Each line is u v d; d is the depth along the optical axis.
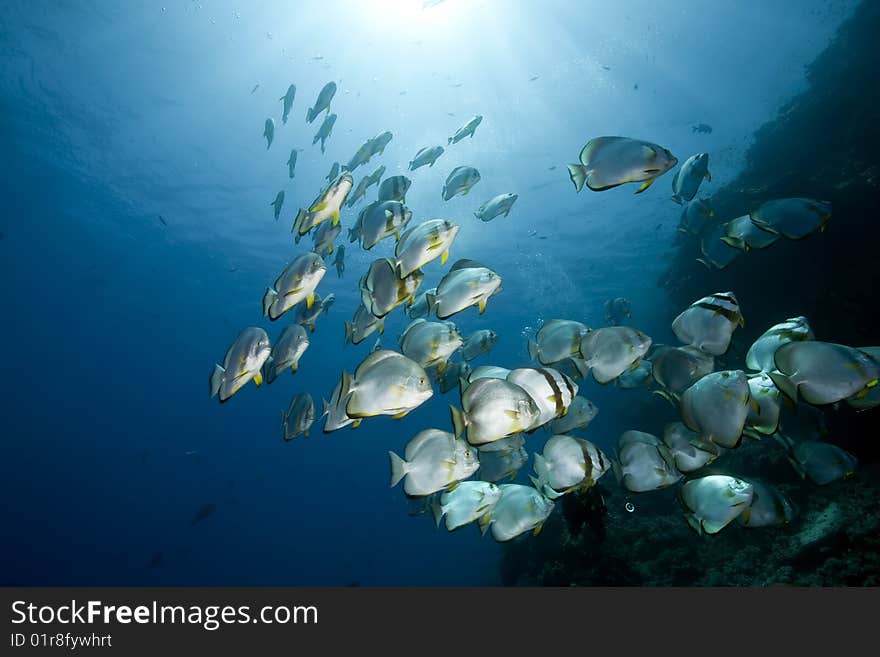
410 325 3.82
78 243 35.25
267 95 20.34
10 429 79.75
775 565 7.06
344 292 35.00
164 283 40.06
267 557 56.16
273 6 16.89
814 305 10.77
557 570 9.12
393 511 76.19
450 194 6.50
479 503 3.57
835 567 5.99
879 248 9.89
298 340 3.78
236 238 30.39
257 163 23.70
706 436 3.05
